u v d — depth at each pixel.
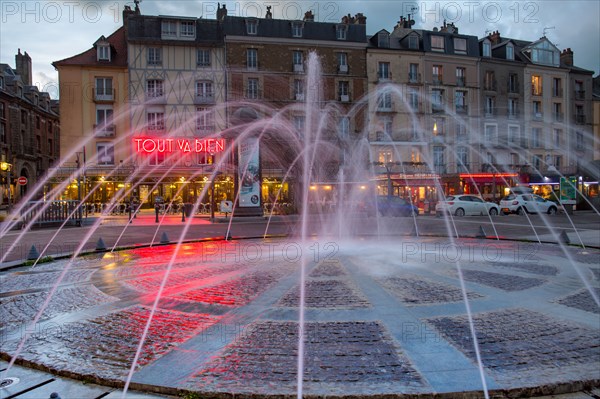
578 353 4.06
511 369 3.71
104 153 35.81
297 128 37.47
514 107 43.91
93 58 36.19
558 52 46.09
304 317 5.24
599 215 27.70
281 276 7.71
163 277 7.88
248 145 24.80
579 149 46.56
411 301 5.91
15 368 3.95
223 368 3.79
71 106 35.41
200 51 36.38
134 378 3.59
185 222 23.77
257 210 25.06
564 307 5.60
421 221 22.97
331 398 3.24
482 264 8.84
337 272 7.98
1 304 6.14
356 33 39.16
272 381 3.52
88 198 35.62
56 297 6.50
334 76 38.44
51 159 52.47
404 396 3.27
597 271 8.12
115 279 7.80
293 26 37.78
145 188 36.22
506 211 28.31
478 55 42.28
